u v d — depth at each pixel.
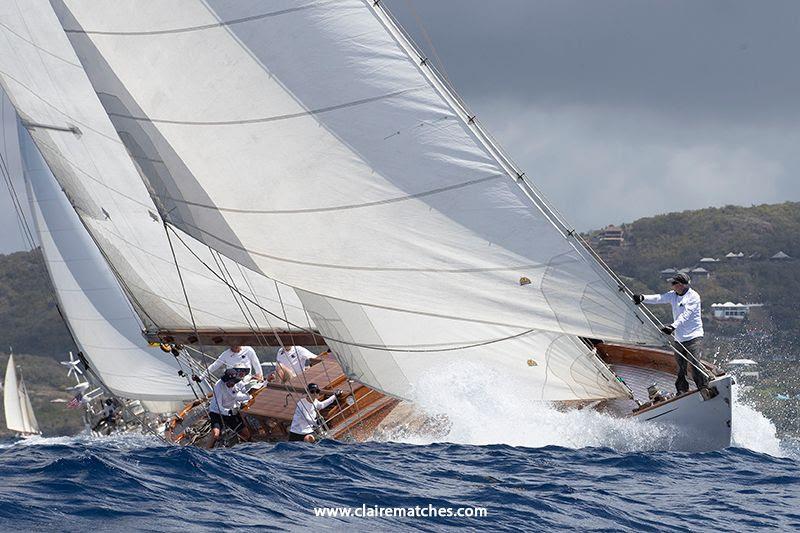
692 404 48.25
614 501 37.69
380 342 50.78
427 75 47.81
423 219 48.16
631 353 61.97
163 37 51.25
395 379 51.12
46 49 60.47
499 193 47.12
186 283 60.41
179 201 52.72
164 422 72.75
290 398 54.72
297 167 49.72
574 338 49.25
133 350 80.62
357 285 49.78
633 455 46.78
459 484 39.66
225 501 34.53
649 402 50.72
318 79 48.94
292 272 51.06
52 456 43.12
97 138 60.94
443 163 47.56
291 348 60.72
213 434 52.34
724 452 48.72
